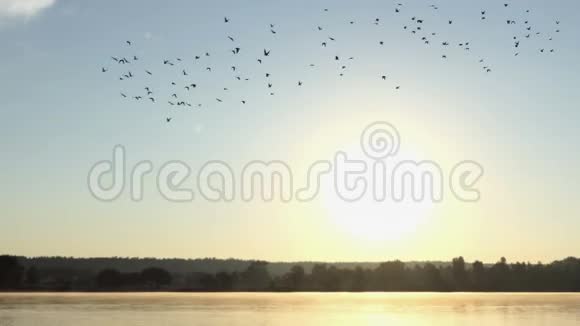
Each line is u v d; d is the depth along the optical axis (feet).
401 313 540.11
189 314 513.45
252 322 452.76
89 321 444.96
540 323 451.53
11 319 453.58
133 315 497.05
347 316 508.12
